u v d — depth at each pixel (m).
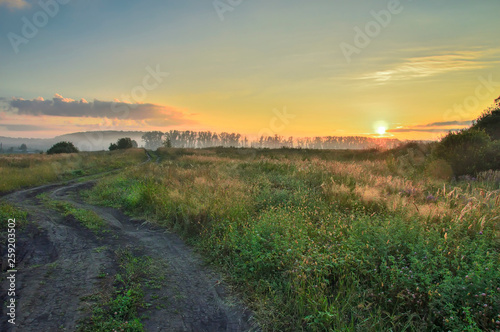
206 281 4.62
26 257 5.17
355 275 3.92
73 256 5.40
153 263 5.25
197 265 5.23
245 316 3.66
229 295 4.18
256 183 10.34
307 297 3.66
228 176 12.38
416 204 6.48
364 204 7.01
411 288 3.44
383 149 26.84
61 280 4.42
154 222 8.05
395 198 6.90
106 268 4.94
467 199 6.45
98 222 7.64
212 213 7.23
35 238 6.12
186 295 4.17
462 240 4.28
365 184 9.14
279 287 4.11
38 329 3.20
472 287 3.15
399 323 3.11
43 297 3.89
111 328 3.27
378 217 5.86
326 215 6.41
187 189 9.70
